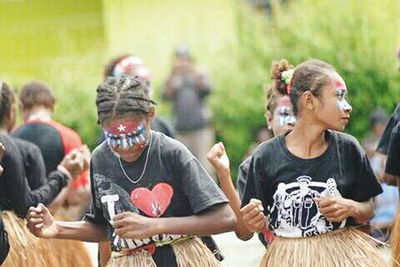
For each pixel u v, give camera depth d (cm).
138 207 1140
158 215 1136
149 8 2898
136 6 2897
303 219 1145
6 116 1420
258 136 2620
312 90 1136
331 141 1150
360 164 1153
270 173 1153
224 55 2759
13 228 1318
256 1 2795
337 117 1135
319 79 1135
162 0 2889
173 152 1136
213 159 1209
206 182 1131
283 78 1265
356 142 1157
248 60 2719
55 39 2856
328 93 1134
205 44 2827
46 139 1596
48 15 2862
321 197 1130
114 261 1156
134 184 1141
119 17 2911
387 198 1953
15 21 2853
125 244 1145
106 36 2878
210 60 2783
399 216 1289
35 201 1366
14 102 1467
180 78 2738
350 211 1121
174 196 1138
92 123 2653
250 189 1168
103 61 2816
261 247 1923
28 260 1329
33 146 1423
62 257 1395
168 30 2884
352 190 1155
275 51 2678
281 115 1269
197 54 2806
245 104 2675
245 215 1116
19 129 1608
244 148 2656
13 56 2847
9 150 1307
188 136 2700
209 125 2697
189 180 1128
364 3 2616
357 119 2462
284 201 1147
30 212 1150
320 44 2592
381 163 1947
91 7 2875
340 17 2609
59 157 1598
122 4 2920
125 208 1144
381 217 1952
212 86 2719
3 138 1311
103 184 1152
